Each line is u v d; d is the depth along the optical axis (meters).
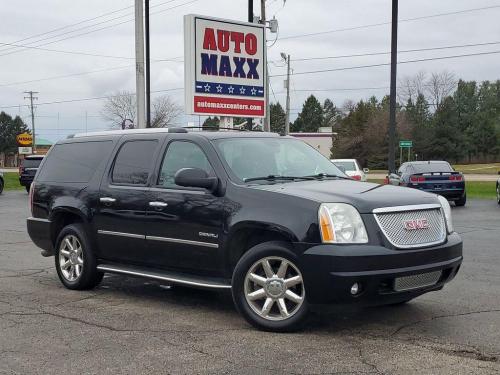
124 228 6.99
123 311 6.59
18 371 4.71
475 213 17.58
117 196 7.09
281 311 5.59
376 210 5.38
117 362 4.88
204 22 18.45
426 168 20.78
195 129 7.29
